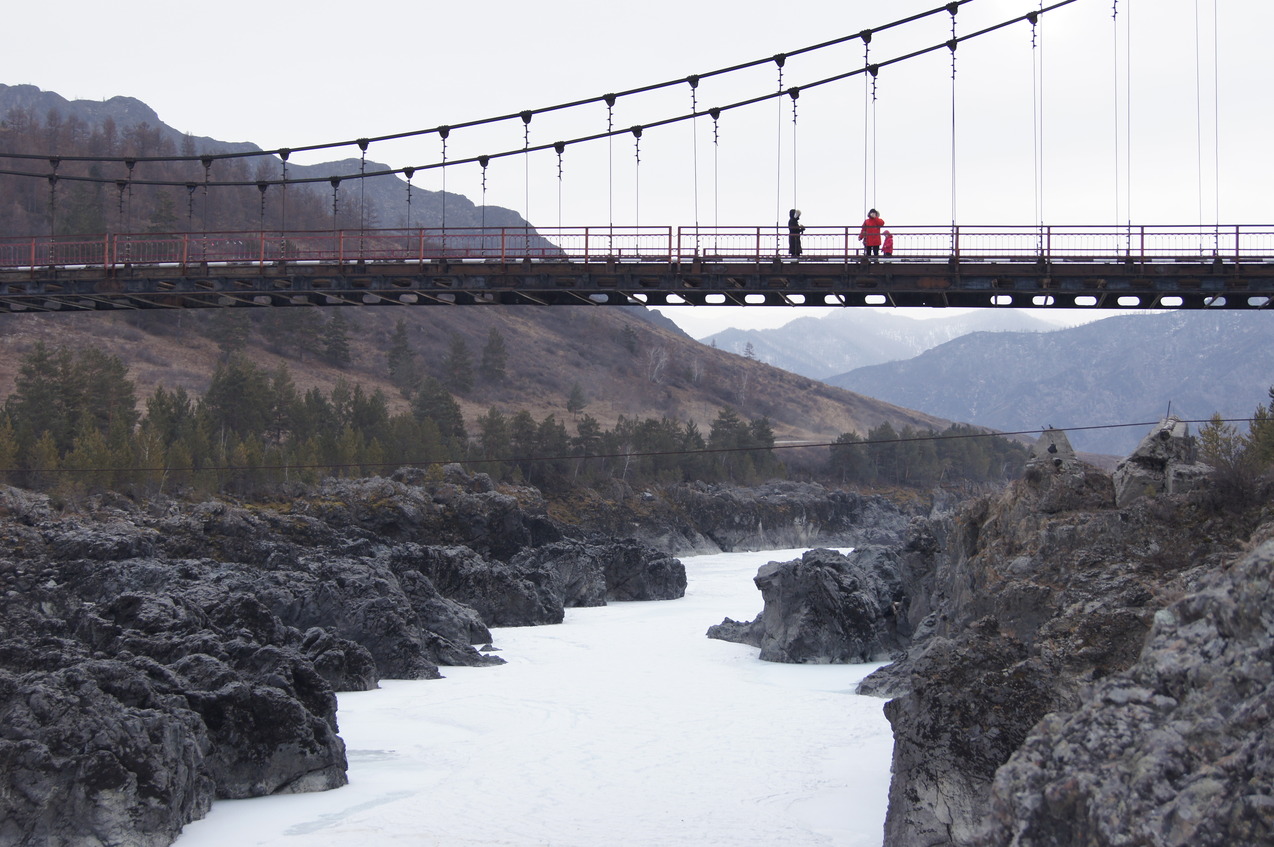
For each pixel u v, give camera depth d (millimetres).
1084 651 26781
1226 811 17266
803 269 51375
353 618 56938
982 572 43719
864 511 182875
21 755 27016
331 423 149750
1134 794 18484
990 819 20703
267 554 78750
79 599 49438
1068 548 38188
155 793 28906
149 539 75438
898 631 61469
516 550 107375
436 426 149250
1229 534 34938
